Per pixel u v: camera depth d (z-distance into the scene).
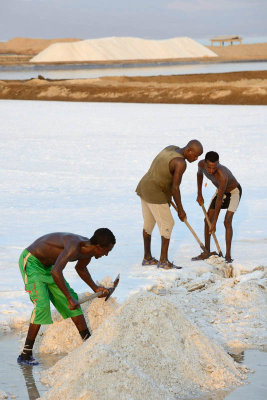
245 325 7.58
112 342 5.90
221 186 10.25
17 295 8.76
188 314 7.82
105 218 13.93
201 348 6.13
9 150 27.17
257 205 15.42
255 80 69.12
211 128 35.66
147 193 9.88
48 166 22.38
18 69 132.88
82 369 5.40
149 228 10.25
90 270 10.01
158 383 5.68
